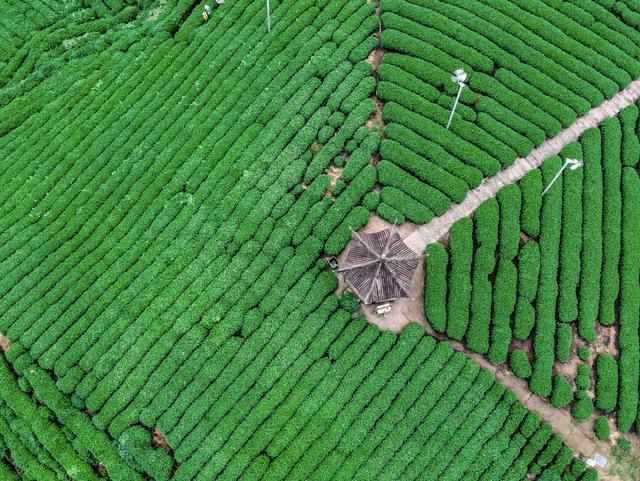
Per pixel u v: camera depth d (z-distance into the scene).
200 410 36.31
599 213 40.75
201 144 43.16
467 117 42.78
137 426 36.59
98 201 42.25
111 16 52.72
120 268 39.97
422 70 43.88
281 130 43.03
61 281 40.00
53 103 47.47
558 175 38.44
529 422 35.97
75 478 36.38
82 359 37.94
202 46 46.84
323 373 37.06
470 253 39.41
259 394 36.66
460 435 35.88
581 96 43.94
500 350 37.41
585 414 36.41
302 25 46.19
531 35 45.31
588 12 47.09
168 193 41.88
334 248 39.38
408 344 37.50
